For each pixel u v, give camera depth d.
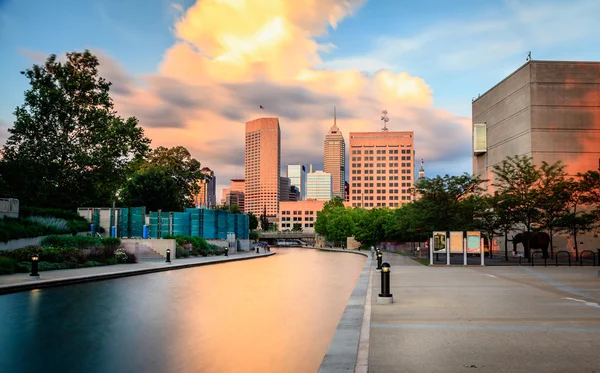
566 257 46.25
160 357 8.59
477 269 29.61
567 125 55.34
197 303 15.68
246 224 79.69
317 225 138.50
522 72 57.62
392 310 13.03
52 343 9.67
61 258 30.12
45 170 48.06
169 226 57.47
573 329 10.29
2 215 34.81
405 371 7.06
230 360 8.41
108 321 12.20
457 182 43.69
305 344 9.68
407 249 77.44
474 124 71.69
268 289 20.17
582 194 46.00
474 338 9.38
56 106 48.53
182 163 85.69
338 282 23.55
